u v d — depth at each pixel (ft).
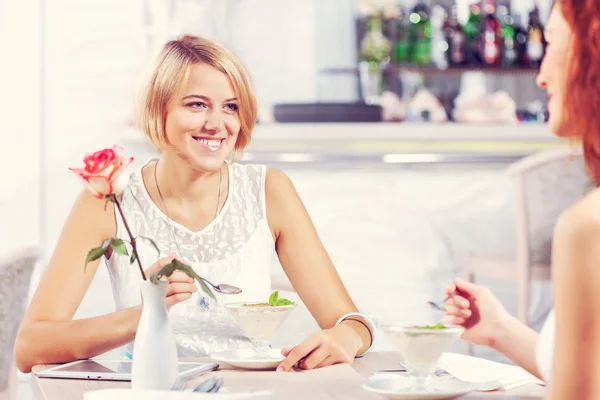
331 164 17.01
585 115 4.26
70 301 7.46
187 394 4.50
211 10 18.75
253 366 6.23
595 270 3.83
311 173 17.06
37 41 17.25
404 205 17.20
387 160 16.97
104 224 7.79
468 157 17.07
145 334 5.09
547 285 17.53
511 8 18.58
